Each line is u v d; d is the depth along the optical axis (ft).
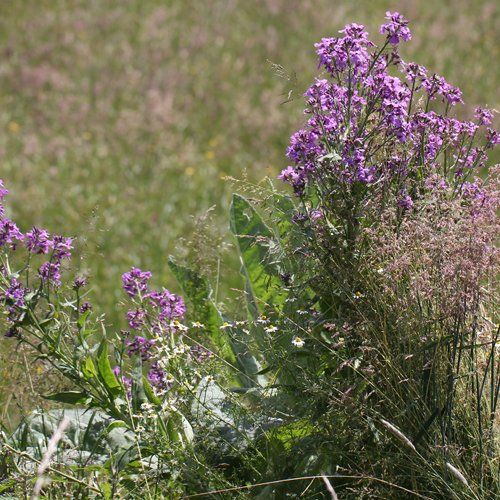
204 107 87.71
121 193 66.49
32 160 74.33
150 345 24.40
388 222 22.86
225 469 24.32
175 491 23.15
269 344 24.02
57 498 22.63
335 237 23.09
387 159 23.86
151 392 23.79
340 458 22.81
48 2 119.65
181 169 72.43
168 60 101.81
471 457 22.44
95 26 111.96
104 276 49.16
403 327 22.17
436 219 22.56
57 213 61.87
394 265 21.62
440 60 98.48
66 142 77.56
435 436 21.83
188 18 116.26
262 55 102.12
